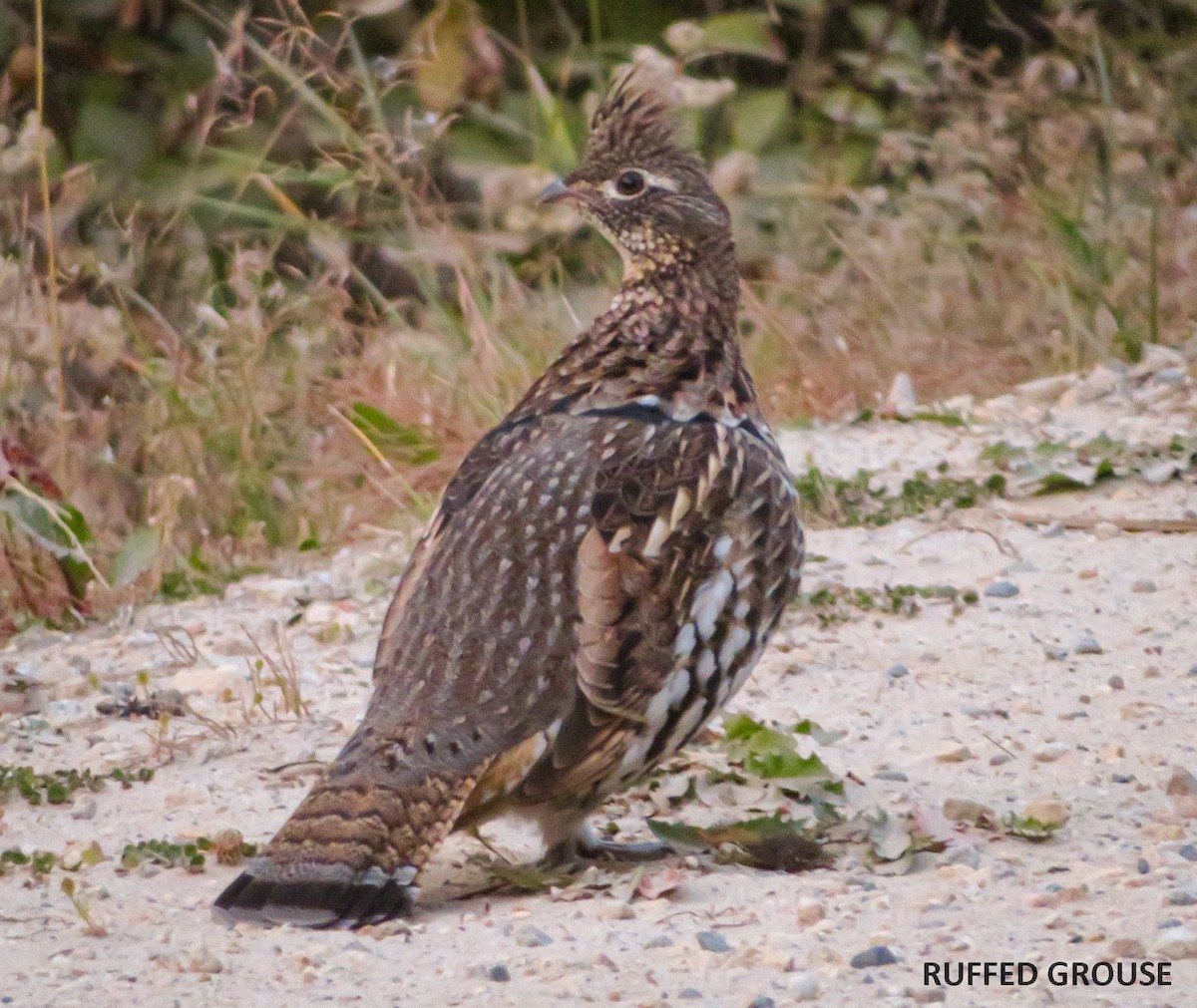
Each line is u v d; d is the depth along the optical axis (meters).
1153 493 12.33
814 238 17.12
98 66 17.44
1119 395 14.23
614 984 6.67
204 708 10.09
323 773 9.07
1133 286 16.05
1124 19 19.52
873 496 12.55
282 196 15.61
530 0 19.56
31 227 14.08
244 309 14.50
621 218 8.22
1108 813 8.27
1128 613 10.66
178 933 7.27
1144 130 17.22
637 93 8.38
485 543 7.63
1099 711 9.41
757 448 8.02
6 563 12.27
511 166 17.39
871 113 18.52
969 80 18.33
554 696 7.46
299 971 6.84
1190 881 7.43
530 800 7.49
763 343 15.41
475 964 6.87
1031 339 15.68
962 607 10.83
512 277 16.12
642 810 8.65
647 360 8.13
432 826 7.24
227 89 15.98
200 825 8.54
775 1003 6.45
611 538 7.59
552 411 8.12
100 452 13.44
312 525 13.39
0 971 6.95
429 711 7.39
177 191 16.55
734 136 18.31
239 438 13.65
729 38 18.31
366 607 11.65
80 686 10.43
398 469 13.93
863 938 7.00
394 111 17.56
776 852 7.88
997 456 12.94
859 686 9.86
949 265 16.45
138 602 12.16
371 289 15.53
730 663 7.82
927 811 8.20
